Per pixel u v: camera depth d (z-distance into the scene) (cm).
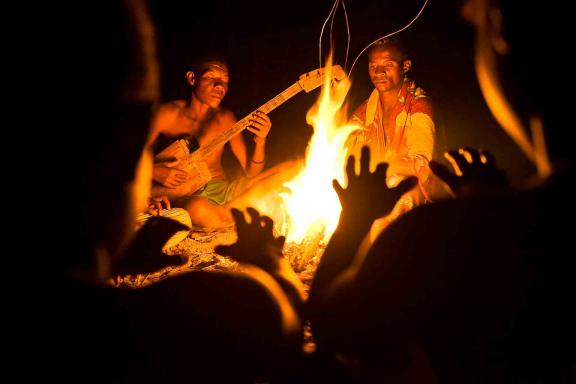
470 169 169
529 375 150
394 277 141
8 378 132
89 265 135
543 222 134
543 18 137
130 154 135
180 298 145
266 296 150
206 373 148
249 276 154
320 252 356
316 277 163
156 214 384
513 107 145
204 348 146
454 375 154
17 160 122
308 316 161
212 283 148
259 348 151
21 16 119
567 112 137
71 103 123
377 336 148
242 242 177
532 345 145
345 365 160
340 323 149
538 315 140
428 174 408
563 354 147
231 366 151
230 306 146
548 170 139
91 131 126
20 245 126
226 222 439
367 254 146
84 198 128
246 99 616
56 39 120
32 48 119
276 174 455
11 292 128
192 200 435
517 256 134
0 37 119
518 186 140
